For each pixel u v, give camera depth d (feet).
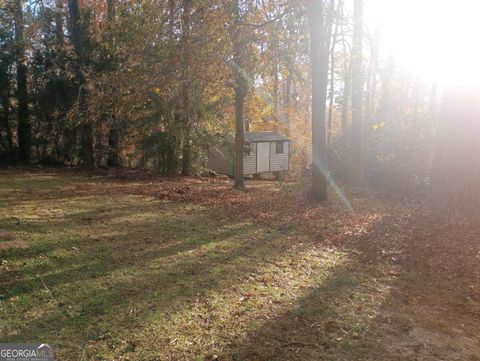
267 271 17.16
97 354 10.34
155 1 27.71
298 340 11.50
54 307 12.92
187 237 22.20
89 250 18.99
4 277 15.17
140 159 58.13
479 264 17.29
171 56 26.89
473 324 12.87
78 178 49.11
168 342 11.08
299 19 29.04
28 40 61.62
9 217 25.27
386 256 19.34
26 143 67.92
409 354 11.00
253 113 68.54
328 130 81.25
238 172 45.06
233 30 26.55
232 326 12.16
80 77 55.57
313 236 23.17
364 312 13.48
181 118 49.78
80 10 59.72
